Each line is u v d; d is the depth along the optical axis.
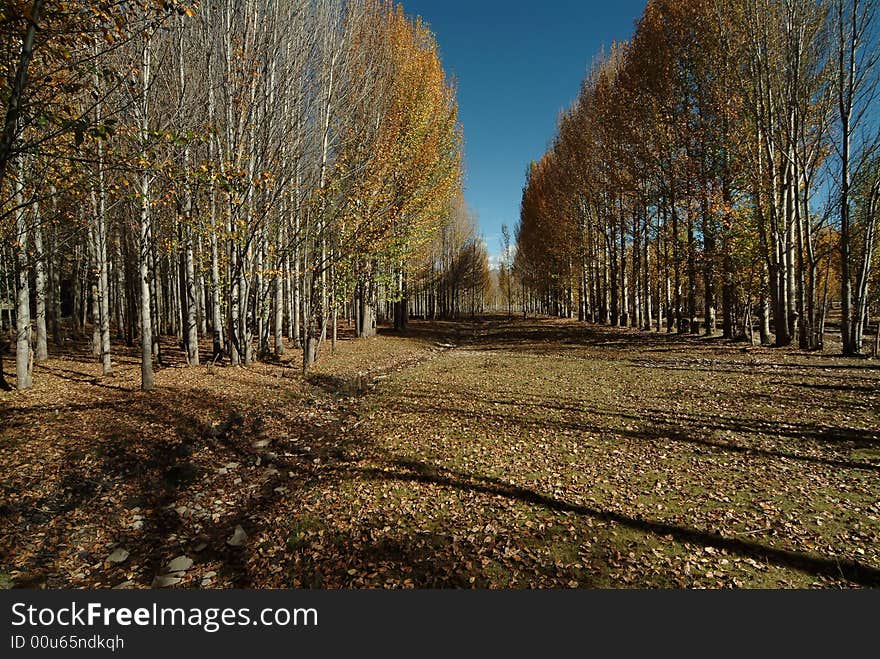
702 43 20.30
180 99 13.52
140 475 7.25
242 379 14.51
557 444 8.34
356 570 4.88
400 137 20.58
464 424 9.73
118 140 10.94
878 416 8.66
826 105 17.44
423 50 26.31
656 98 22.64
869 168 17.09
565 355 20.62
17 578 4.81
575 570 4.73
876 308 24.28
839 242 17.97
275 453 8.56
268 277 18.27
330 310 21.78
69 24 5.48
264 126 16.05
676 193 22.25
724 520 5.53
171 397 11.39
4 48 5.41
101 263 14.12
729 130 19.70
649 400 11.12
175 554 5.35
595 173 30.77
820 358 15.23
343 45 18.92
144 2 6.24
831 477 6.44
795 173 17.52
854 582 4.38
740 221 19.33
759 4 18.08
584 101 32.81
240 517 6.19
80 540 5.52
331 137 19.00
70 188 8.30
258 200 16.64
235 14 15.55
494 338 32.41
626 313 32.66
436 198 24.69
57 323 22.17
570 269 40.22
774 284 18.38
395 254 21.92
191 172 8.52
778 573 4.56
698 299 29.88
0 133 4.93
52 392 11.24
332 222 17.44
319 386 14.52
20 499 6.14
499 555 5.03
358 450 8.40
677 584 4.48
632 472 7.01
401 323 35.38
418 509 6.08
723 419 9.24
